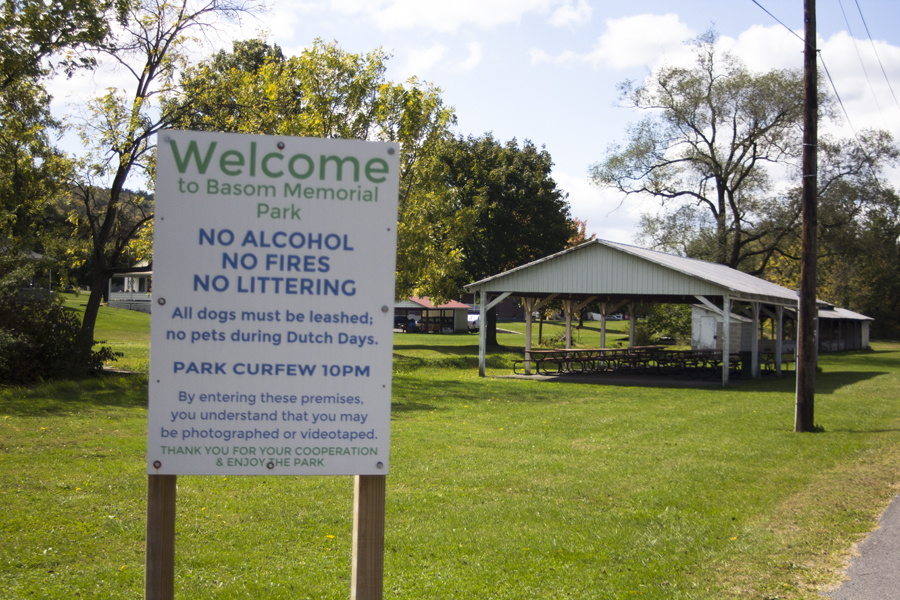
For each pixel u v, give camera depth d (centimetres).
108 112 2023
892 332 6631
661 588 447
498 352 4062
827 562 498
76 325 1828
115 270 2150
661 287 2100
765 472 812
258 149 293
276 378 294
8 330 1633
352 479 757
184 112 2159
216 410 291
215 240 291
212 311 291
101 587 431
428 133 2622
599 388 1936
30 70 1897
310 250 295
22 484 682
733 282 2241
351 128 2400
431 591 439
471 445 1000
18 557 477
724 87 3747
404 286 2794
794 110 3631
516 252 4428
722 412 1419
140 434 1014
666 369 2630
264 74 2316
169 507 291
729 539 550
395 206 298
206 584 444
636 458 904
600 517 617
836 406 1517
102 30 1927
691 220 3956
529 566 489
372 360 299
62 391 1512
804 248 1180
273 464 294
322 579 455
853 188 3631
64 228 2323
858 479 773
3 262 1820
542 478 779
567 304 2833
